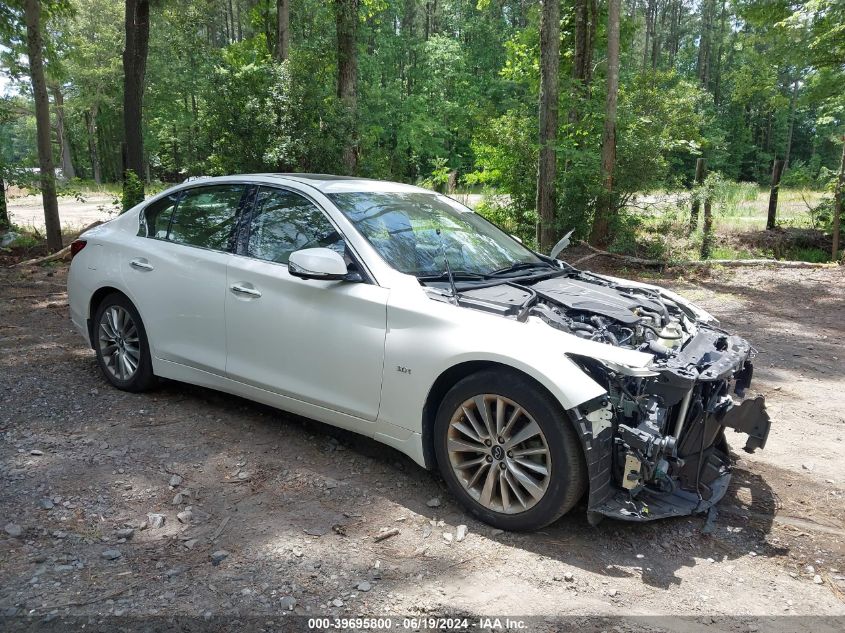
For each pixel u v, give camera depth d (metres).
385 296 3.69
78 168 68.44
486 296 3.70
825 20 14.90
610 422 3.07
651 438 3.04
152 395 5.11
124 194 14.16
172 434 4.39
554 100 12.58
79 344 6.61
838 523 3.62
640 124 14.08
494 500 3.41
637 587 2.95
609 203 13.90
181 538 3.18
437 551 3.16
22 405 4.81
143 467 3.90
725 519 3.61
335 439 4.41
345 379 3.84
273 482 3.79
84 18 46.94
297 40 16.23
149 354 4.93
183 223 4.84
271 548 3.11
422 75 44.62
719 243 14.71
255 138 13.11
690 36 67.50
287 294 4.06
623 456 3.11
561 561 3.13
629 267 12.99
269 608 2.66
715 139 41.22
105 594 2.71
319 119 13.42
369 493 3.71
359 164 14.18
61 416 4.63
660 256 13.32
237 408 4.91
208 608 2.65
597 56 18.00
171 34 20.78
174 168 27.98
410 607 2.72
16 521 3.25
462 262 4.16
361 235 3.95
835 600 2.91
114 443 4.21
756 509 3.75
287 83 13.11
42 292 9.54
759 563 3.20
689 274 12.35
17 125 63.34
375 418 3.77
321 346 3.91
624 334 3.47
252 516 3.41
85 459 3.97
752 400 3.45
